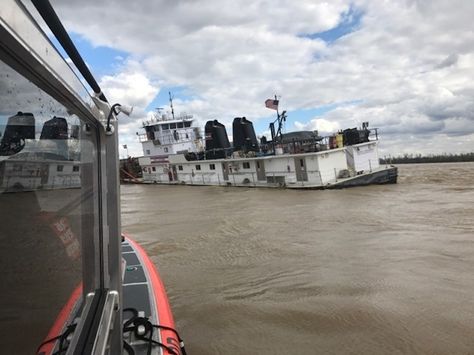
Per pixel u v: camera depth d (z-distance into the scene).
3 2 0.92
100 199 2.29
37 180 1.50
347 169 26.19
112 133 2.30
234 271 9.50
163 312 3.83
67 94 1.61
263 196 23.17
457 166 48.19
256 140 33.31
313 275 8.94
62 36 1.45
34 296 1.54
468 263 9.27
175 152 39.44
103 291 2.30
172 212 19.59
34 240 1.52
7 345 1.33
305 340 6.11
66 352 1.74
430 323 6.45
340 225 14.12
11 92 1.17
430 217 14.57
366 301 7.35
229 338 6.25
